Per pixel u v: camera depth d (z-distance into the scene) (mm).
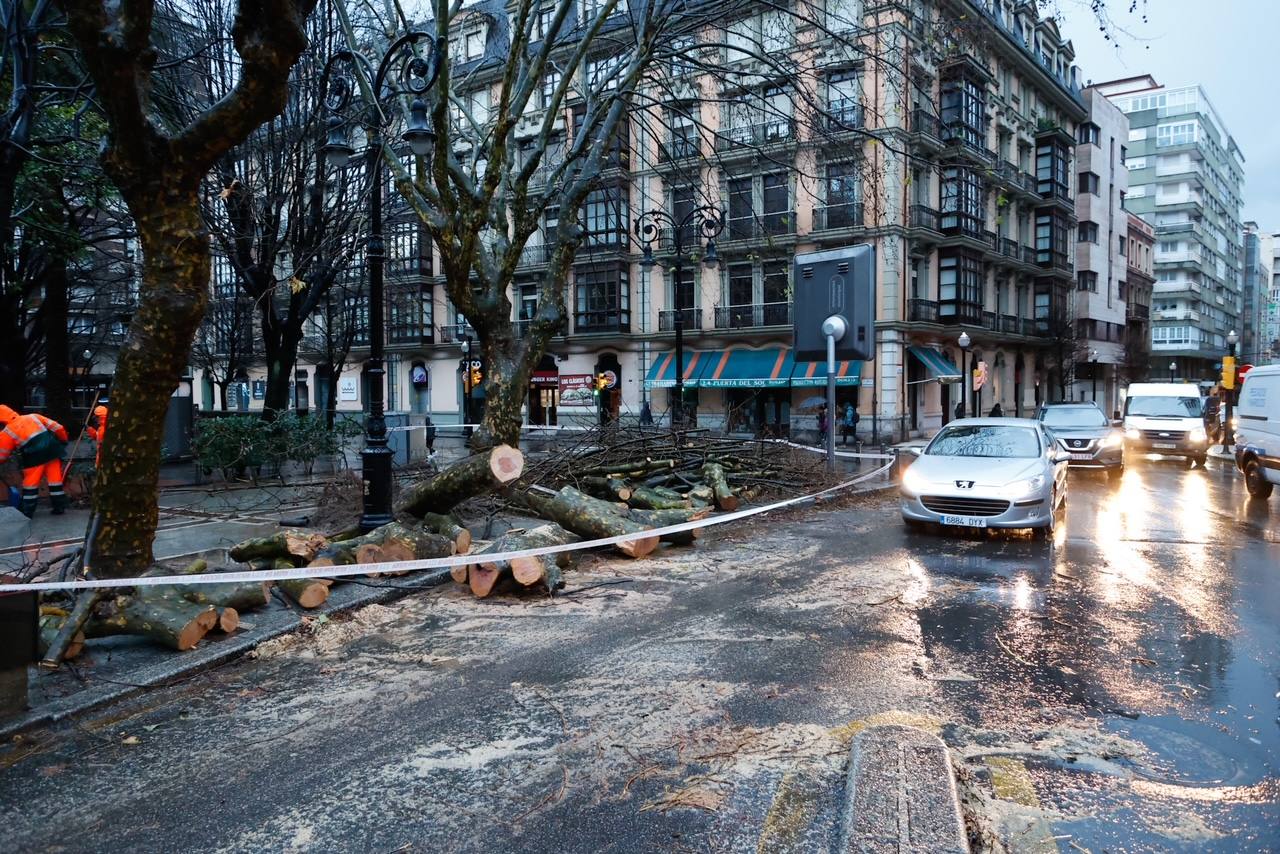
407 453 15492
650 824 3070
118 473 5145
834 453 13953
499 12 24469
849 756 3451
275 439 13781
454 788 3381
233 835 3043
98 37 4340
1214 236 87938
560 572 6852
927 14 11570
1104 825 3004
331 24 14117
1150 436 18609
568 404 35375
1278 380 11594
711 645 5246
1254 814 3080
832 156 13258
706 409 33062
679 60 13070
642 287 33344
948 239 31328
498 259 10023
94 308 22547
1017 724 3934
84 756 3744
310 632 5566
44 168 12250
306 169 14859
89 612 4953
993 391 36969
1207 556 7977
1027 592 6555
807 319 14016
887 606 6145
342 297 24453
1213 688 4402
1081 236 47156
